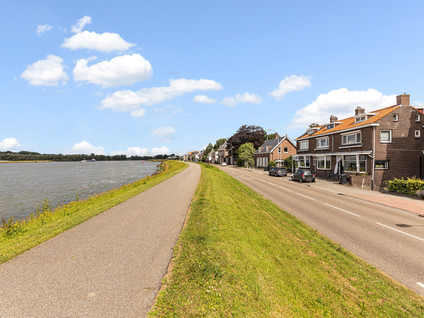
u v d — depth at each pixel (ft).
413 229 36.27
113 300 13.71
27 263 18.29
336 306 17.15
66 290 14.66
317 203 55.21
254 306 14.33
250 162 218.59
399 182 70.64
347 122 109.91
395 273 23.00
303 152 137.18
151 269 17.33
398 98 87.71
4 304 13.24
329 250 27.55
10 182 128.57
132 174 186.91
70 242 22.65
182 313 12.67
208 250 20.15
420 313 17.28
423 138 87.10
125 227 27.32
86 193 89.45
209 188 59.47
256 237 27.04
